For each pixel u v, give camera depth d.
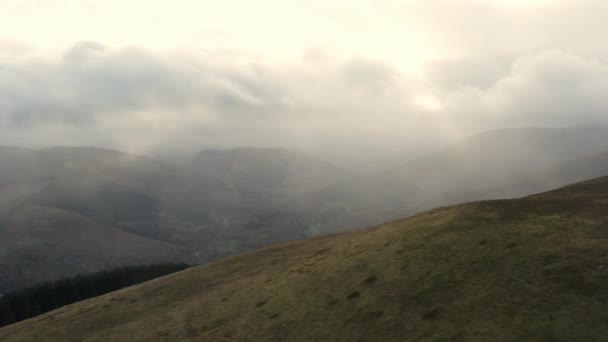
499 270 46.56
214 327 62.78
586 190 75.00
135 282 187.12
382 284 54.09
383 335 44.09
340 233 106.56
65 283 179.00
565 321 35.81
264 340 53.22
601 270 40.44
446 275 49.84
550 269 43.28
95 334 72.94
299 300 60.38
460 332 39.16
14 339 78.38
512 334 36.41
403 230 68.56
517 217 58.22
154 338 64.88
